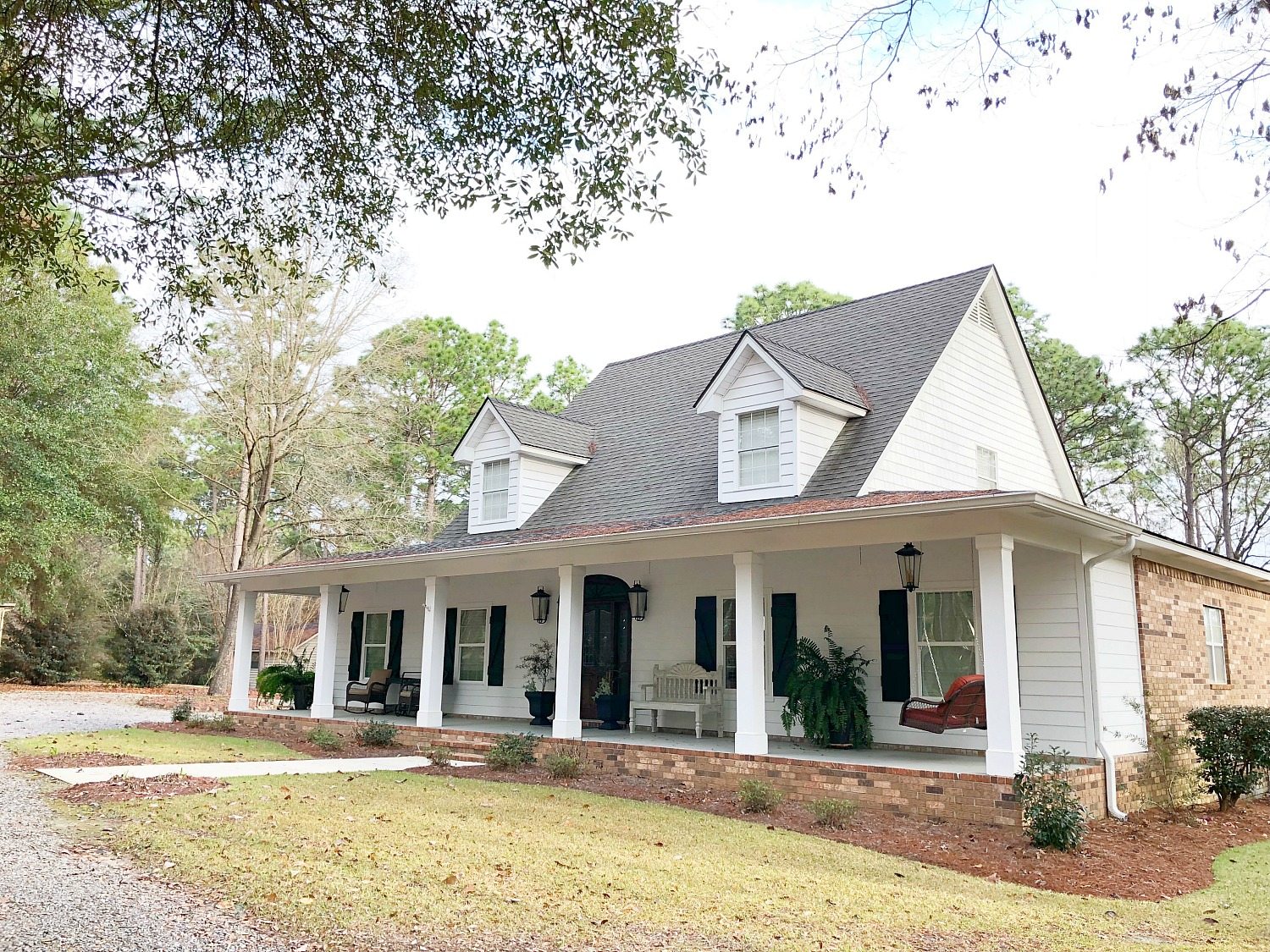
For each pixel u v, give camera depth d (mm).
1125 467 29250
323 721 16562
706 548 12109
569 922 5711
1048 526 10523
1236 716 12148
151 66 6512
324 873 6441
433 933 5402
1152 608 12883
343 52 6863
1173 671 13164
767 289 37812
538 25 6629
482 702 18125
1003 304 16781
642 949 5324
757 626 11500
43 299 21328
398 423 33719
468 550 14227
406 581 20266
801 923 5934
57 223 7105
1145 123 5969
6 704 21547
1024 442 17422
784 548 11352
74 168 6746
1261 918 6949
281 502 30125
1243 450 24156
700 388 18641
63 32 6422
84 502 23641
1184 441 22203
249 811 8508
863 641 13180
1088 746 11039
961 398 15562
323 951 5039
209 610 39406
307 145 7359
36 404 22703
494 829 8273
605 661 16328
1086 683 11164
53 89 6652
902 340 15883
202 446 34281
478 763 13281
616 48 6660
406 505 35500
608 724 15547
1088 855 8555
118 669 31188
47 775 10461
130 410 26281
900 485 13633
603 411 20281
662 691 14984
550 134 7094
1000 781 9258
